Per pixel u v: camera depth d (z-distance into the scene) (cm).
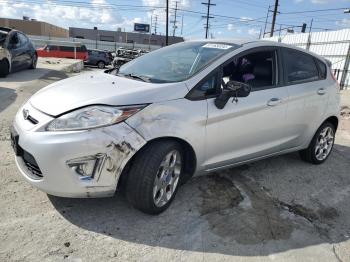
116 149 308
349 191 454
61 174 307
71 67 1845
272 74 441
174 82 362
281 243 331
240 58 407
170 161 349
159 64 420
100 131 306
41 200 358
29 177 327
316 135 510
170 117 336
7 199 355
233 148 402
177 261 294
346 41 2031
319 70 513
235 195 408
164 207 355
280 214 380
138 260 290
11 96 819
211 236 330
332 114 520
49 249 291
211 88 374
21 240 298
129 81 372
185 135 346
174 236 324
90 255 289
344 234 358
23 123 336
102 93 332
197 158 368
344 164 548
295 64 474
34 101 353
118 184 329
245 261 302
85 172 310
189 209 370
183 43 470
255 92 413
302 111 470
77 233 314
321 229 362
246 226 351
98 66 3412
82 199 366
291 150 484
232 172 468
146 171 324
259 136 424
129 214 349
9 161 445
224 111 376
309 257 316
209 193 406
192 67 388
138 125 318
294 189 442
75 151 302
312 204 411
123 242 309
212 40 449
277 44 455
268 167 499
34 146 309
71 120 308
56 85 384
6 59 1097
